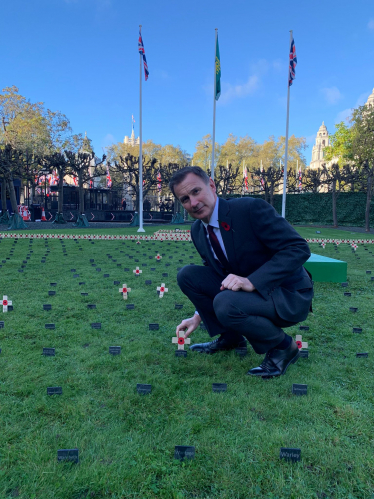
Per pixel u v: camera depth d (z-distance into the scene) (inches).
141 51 729.6
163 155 2212.1
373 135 1017.5
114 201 1697.8
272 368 95.8
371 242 551.8
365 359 108.1
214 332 107.9
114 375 95.2
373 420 74.7
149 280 220.7
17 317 147.5
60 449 61.9
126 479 57.5
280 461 61.9
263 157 2293.3
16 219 816.3
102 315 152.5
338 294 196.5
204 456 63.2
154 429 71.4
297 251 85.4
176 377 94.6
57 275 244.7
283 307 88.5
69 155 1027.9
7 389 87.0
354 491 55.4
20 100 1237.1
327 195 1210.0
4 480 56.9
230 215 89.1
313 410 78.1
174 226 1058.7
